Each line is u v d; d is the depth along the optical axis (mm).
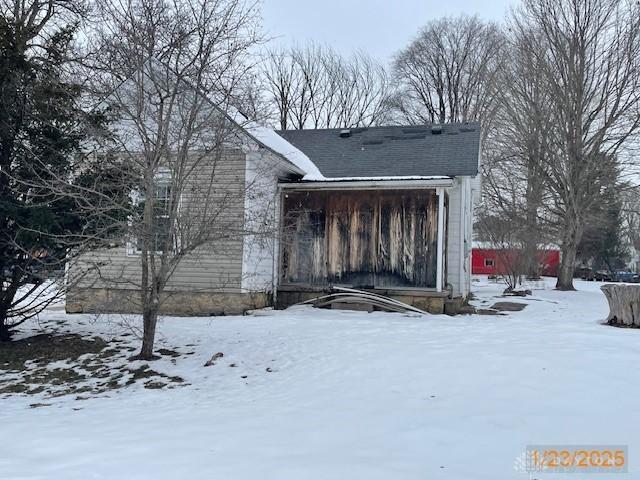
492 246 27062
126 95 8062
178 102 7578
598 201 23453
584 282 32625
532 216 23969
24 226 7828
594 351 7004
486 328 9344
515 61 25297
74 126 8195
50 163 8078
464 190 14977
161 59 7441
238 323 10438
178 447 4180
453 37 40438
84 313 11711
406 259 13047
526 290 19328
